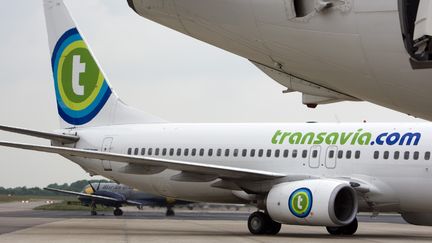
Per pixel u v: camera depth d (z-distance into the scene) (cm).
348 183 3341
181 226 4644
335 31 1341
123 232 3747
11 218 5744
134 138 4456
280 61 1481
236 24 1420
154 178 4366
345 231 3778
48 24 4825
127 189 7794
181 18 1459
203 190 4156
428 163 3412
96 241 2972
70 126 4734
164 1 1436
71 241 2955
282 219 3397
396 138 3550
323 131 3841
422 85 1334
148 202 7775
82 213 8256
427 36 1232
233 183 3747
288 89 1628
